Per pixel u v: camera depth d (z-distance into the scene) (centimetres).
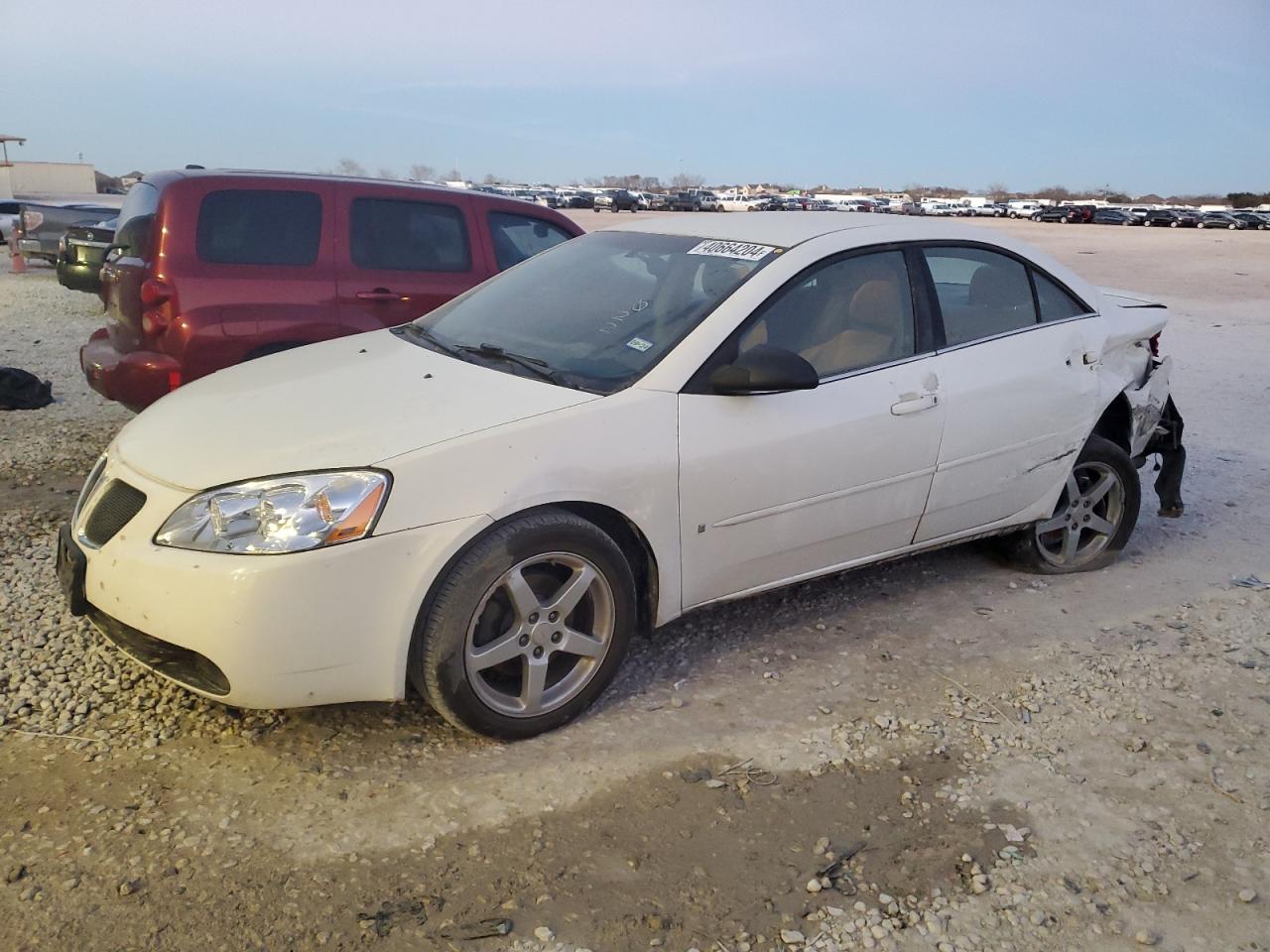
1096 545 485
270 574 280
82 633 384
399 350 396
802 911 256
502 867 268
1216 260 2942
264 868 263
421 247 638
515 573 310
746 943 246
